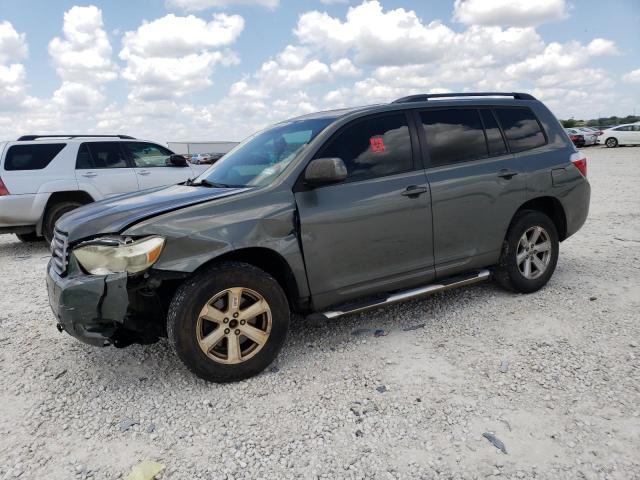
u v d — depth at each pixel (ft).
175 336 10.60
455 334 13.46
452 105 14.80
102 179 28.81
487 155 14.98
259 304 11.40
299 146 12.62
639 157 78.38
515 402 10.09
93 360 12.89
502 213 14.99
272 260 12.07
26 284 20.85
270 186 11.77
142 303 10.83
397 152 13.44
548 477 7.98
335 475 8.30
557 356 11.87
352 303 12.87
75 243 10.77
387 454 8.75
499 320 14.21
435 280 14.34
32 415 10.48
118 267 10.11
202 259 10.61
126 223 10.44
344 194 12.34
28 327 15.55
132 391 11.25
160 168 31.32
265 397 10.75
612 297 15.64
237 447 9.14
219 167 14.58
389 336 13.56
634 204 34.14
